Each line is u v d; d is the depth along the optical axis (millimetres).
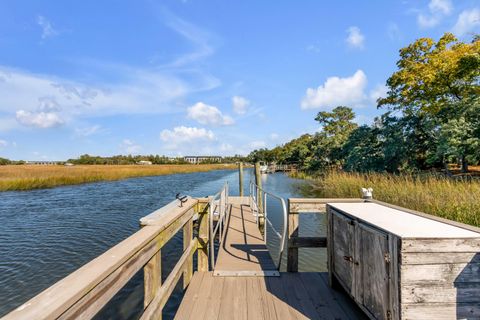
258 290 2697
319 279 2934
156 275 1763
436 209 6371
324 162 25562
